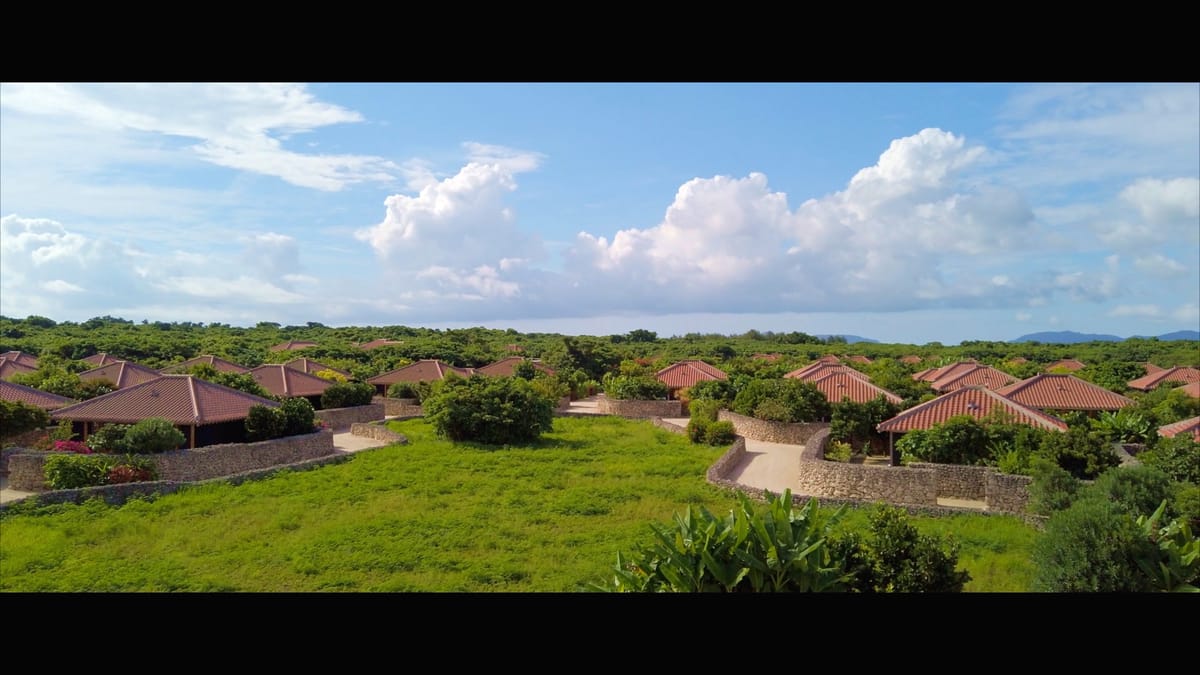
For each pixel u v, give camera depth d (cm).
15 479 2005
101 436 2186
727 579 837
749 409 3388
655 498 1909
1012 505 1797
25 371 3644
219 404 2642
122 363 3481
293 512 1728
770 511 891
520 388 3059
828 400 3284
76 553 1402
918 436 2245
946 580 963
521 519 1678
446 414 2984
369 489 2011
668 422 3697
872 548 994
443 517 1683
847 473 2008
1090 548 961
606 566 1303
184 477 2173
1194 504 1234
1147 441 2436
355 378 4772
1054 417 2462
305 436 2697
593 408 4638
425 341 7462
